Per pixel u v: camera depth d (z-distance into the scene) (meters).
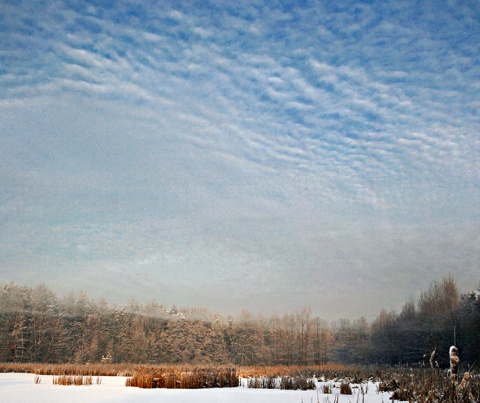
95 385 22.33
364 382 24.66
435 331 50.69
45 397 16.38
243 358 79.50
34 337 69.06
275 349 81.62
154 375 22.20
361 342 76.94
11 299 70.19
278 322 84.19
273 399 15.49
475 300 48.31
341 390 18.41
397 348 61.97
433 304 53.09
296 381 21.56
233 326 85.06
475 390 12.78
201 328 80.94
